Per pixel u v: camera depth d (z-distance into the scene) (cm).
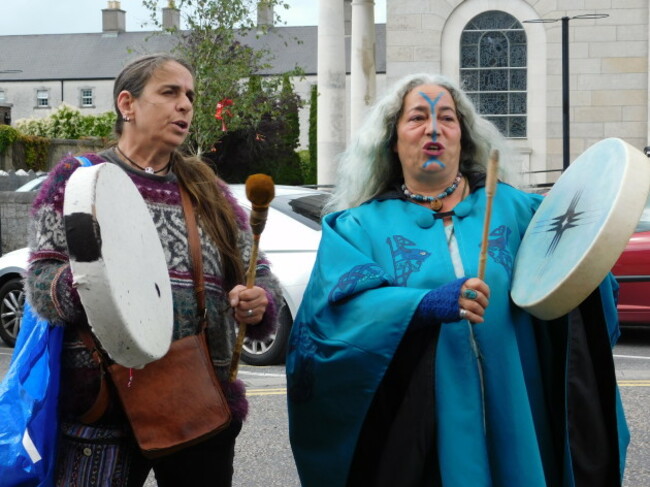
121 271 255
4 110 5150
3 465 270
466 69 2938
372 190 335
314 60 7306
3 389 278
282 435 558
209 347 298
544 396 310
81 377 278
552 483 307
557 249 286
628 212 270
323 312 308
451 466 289
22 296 905
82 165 281
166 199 295
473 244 309
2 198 1728
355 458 316
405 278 306
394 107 324
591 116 2923
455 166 323
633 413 595
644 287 846
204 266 297
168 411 277
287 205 795
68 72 8100
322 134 1997
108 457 280
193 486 300
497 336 297
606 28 2897
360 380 299
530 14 2905
